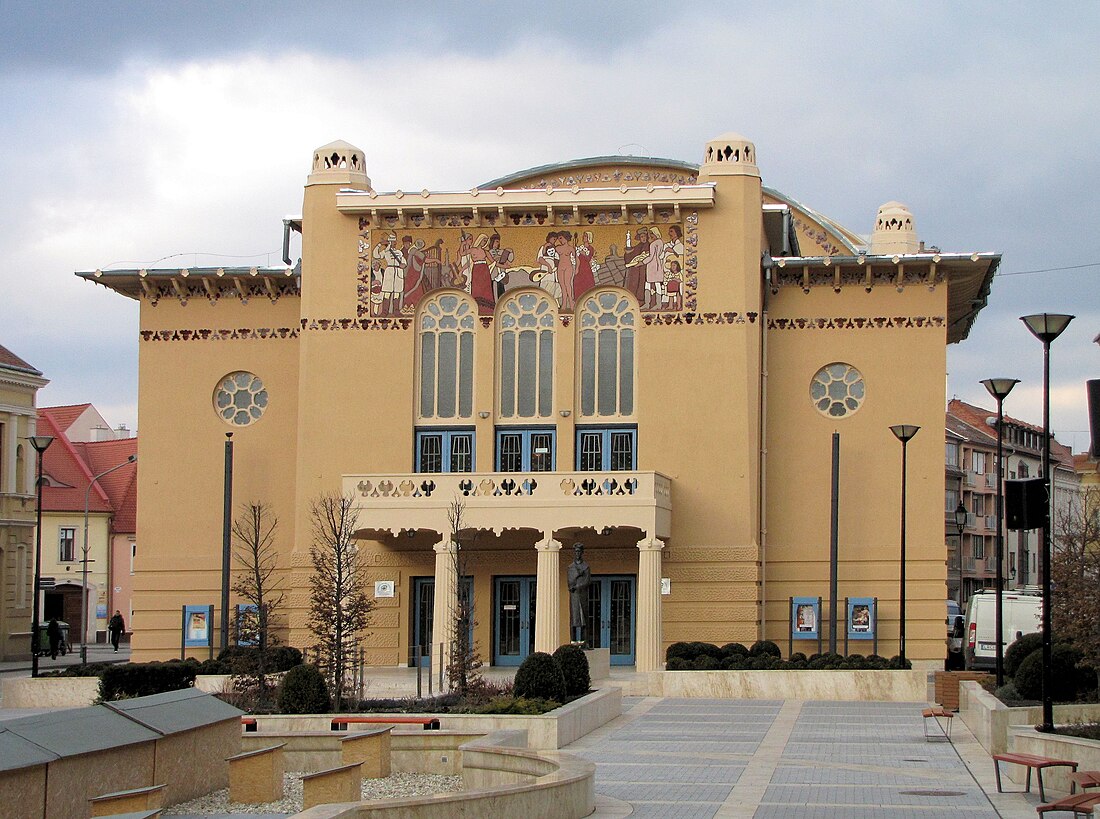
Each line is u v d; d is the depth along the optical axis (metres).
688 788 24.92
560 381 48.38
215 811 22.66
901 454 48.66
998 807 22.80
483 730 27.75
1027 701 31.64
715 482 47.44
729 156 48.53
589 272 48.62
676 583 47.25
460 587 38.31
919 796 23.97
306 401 49.12
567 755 23.89
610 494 44.94
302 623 48.09
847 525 48.75
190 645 49.34
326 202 49.69
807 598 47.88
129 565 91.00
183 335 51.94
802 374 49.44
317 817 17.47
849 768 27.27
